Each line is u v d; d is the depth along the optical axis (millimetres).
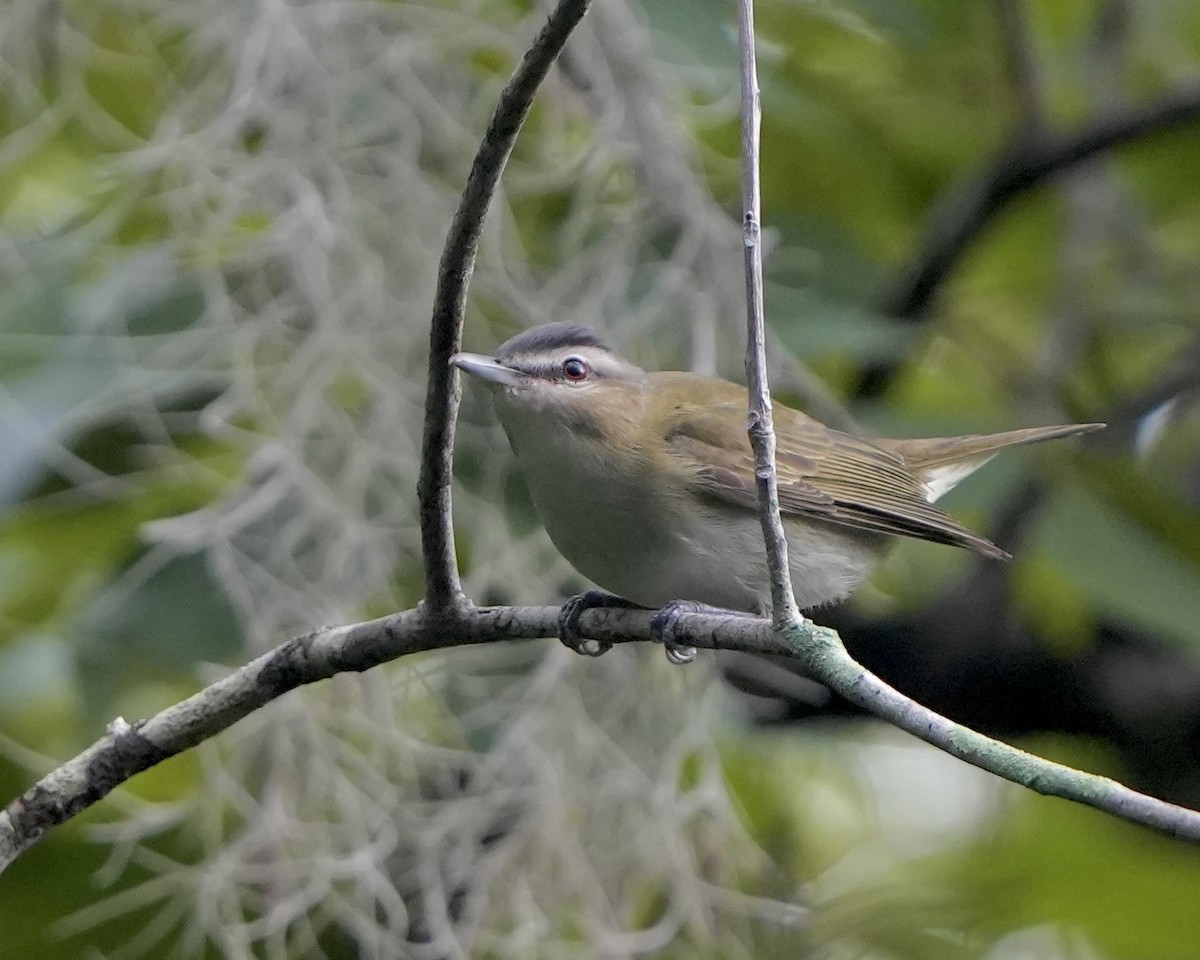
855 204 13898
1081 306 13867
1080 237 14109
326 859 8844
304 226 9969
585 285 10672
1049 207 14641
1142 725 12203
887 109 13930
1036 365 13844
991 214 12688
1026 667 12180
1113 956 12648
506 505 10648
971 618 12273
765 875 10531
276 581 9352
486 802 9258
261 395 9938
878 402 12094
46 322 10656
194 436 10820
